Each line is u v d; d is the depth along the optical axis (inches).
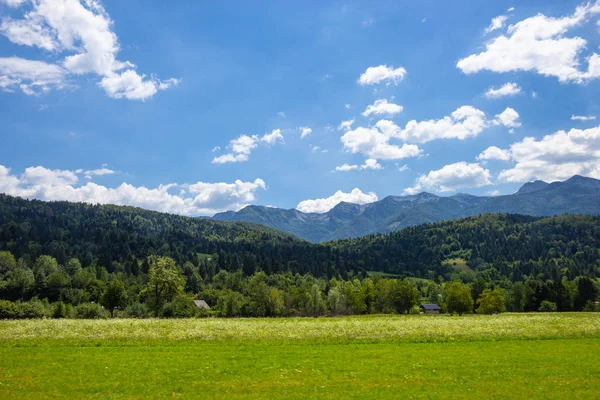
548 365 1100.5
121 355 1224.8
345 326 1920.5
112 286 3941.9
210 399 770.2
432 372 1007.0
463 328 1873.8
